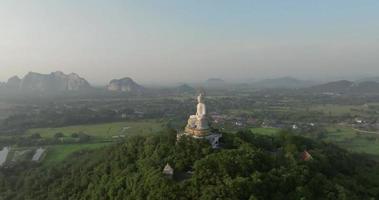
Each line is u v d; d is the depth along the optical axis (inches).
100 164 6555.1
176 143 5659.5
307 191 4584.2
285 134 6978.4
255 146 5885.8
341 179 5482.3
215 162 4783.5
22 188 7253.9
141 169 5319.9
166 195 4382.4
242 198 4232.3
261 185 4421.8
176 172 5083.7
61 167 7691.9
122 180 5285.4
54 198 6200.8
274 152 6161.4
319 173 5196.9
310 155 5880.9
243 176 4650.6
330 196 4677.7
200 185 4453.7
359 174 6097.4
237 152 5103.3
